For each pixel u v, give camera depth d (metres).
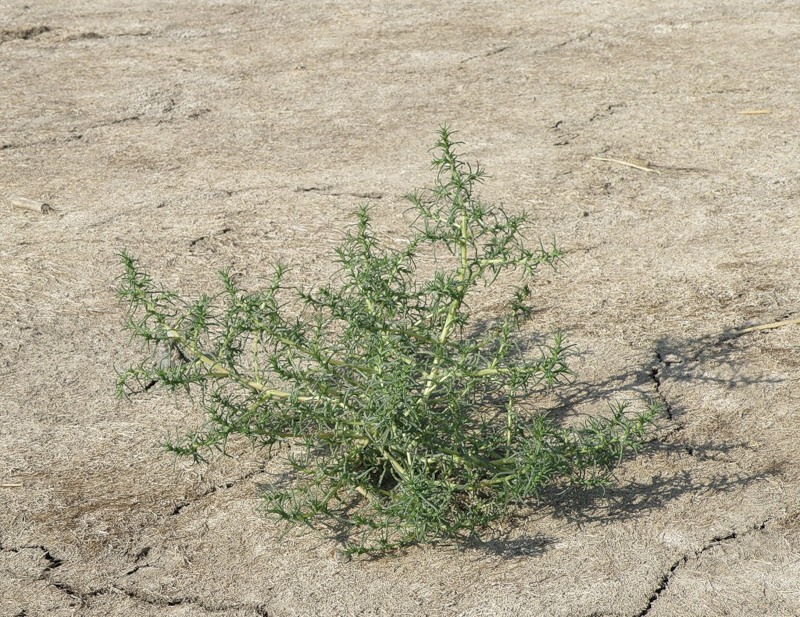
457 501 2.99
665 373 3.64
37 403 3.62
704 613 2.61
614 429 3.26
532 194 5.21
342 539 2.92
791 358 3.67
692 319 3.97
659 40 7.93
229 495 3.13
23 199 5.32
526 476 2.84
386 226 4.90
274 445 3.32
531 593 2.70
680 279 4.29
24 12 9.75
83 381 3.75
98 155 6.05
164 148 6.13
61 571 2.84
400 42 8.20
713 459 3.18
